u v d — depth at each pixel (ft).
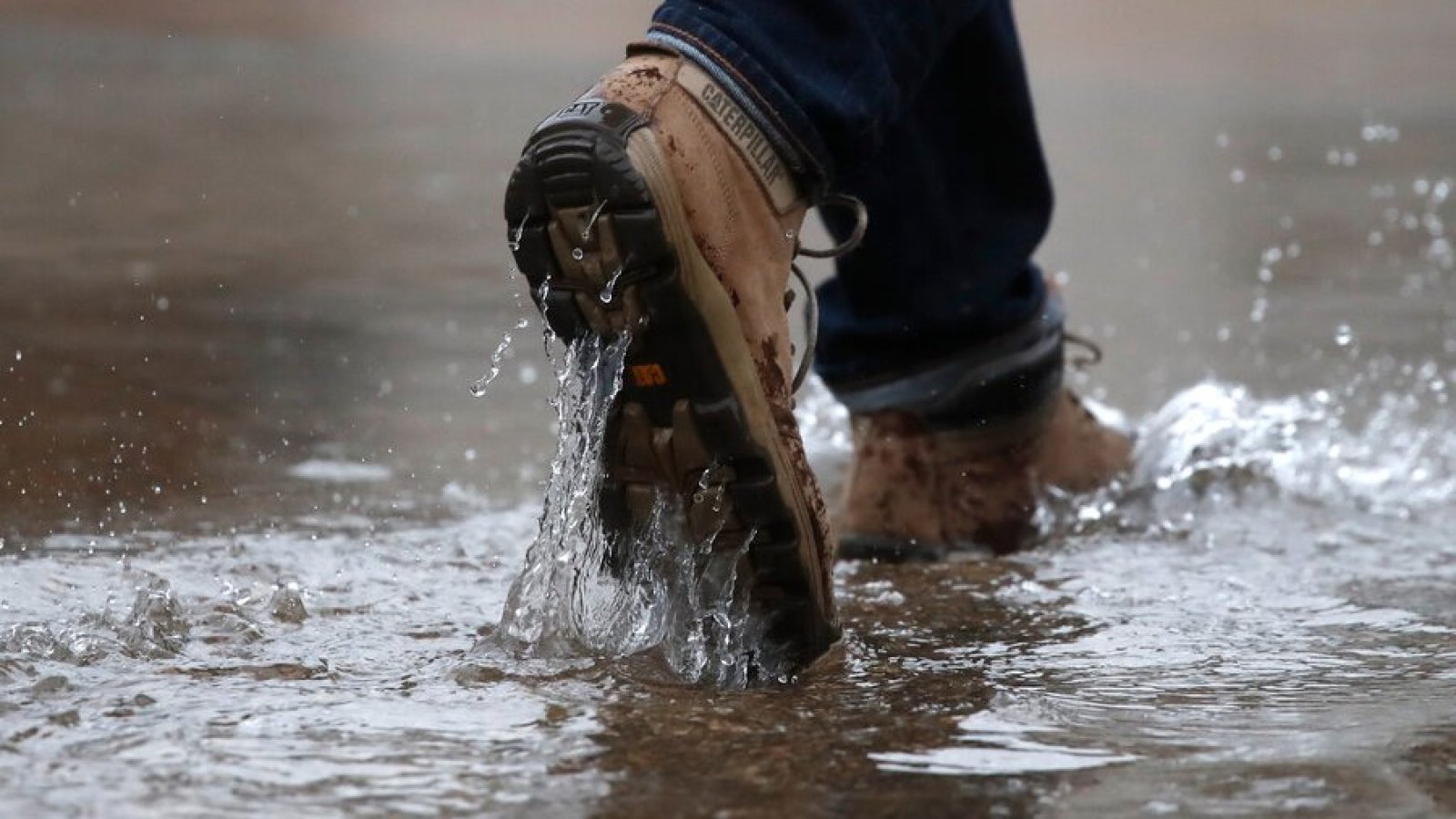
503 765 14.29
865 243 23.52
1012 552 24.93
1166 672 18.07
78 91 95.20
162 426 30.25
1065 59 134.62
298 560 22.27
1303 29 156.66
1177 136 90.48
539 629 17.89
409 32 149.18
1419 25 161.38
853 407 24.88
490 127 87.66
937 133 23.09
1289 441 28.99
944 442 24.57
